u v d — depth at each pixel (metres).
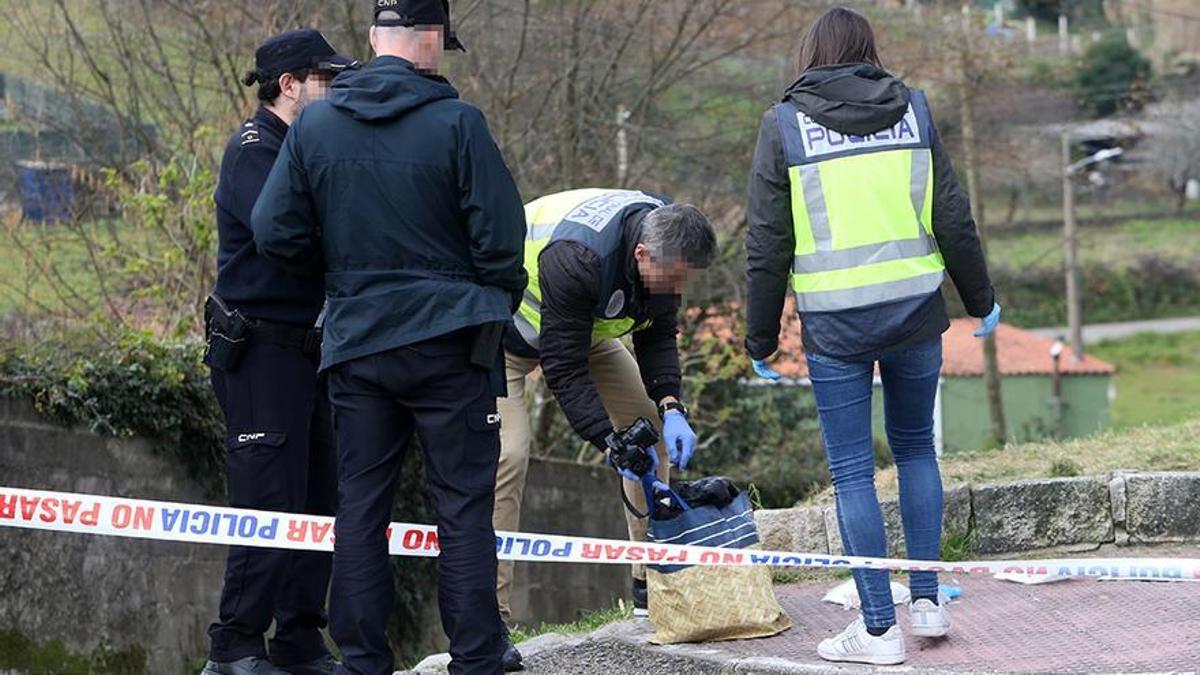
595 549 5.18
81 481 9.85
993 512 7.02
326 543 4.93
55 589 9.53
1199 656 5.09
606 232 5.20
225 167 5.20
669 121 17.83
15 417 9.45
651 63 17.48
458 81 16.30
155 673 10.13
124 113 14.95
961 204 5.04
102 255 13.12
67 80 14.92
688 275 5.28
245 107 14.66
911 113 5.06
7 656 9.20
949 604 6.14
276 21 14.62
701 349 17.28
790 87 5.15
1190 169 57.59
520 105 16.75
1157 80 51.81
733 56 17.95
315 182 4.51
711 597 5.71
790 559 5.13
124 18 14.95
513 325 5.70
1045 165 31.23
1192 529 6.92
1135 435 8.41
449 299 4.47
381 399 4.58
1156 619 5.65
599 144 17.20
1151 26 52.47
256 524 4.88
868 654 5.21
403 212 4.47
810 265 5.07
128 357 10.33
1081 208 60.53
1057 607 5.96
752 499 8.62
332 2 14.80
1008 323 57.09
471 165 4.48
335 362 4.55
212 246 12.22
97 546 9.82
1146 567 5.04
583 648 5.91
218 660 5.24
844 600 6.29
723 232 17.64
